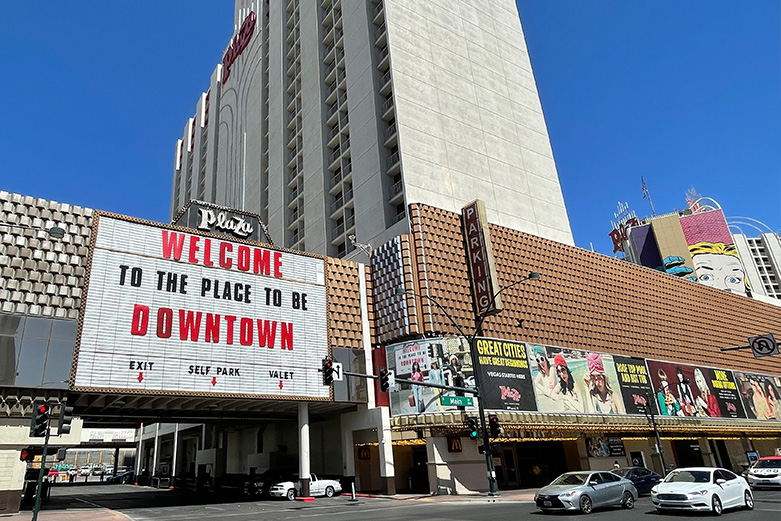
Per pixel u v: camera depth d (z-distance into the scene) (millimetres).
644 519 16953
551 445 42156
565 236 55938
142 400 30641
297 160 64125
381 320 37812
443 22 56844
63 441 25078
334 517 20562
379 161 47906
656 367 47969
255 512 24344
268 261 34344
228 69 93188
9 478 23609
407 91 48938
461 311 38688
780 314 70938
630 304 50750
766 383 59438
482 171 51031
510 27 65625
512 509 21531
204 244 32094
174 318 29406
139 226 30141
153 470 69500
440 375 33656
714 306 60500
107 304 27672
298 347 33438
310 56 64438
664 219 95000
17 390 24578
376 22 55406
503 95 58500
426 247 39156
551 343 42188
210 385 29281
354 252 45781
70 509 27734
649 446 45875
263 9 84250
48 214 27750
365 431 35719
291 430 44500
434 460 32469
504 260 42781
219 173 86250
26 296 25812
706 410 49656
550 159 59750
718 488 18125
